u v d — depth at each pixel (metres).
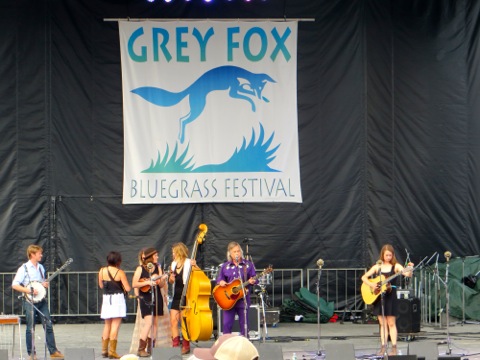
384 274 14.08
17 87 18.41
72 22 18.53
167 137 18.48
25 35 18.45
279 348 11.57
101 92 18.55
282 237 18.69
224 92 18.59
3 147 18.36
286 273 18.66
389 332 14.07
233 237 18.59
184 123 18.53
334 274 18.70
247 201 18.53
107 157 18.53
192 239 18.55
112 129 18.55
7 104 18.39
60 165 18.48
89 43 18.53
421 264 18.00
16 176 18.38
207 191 18.52
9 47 18.41
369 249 18.77
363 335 16.47
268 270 13.90
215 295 13.83
